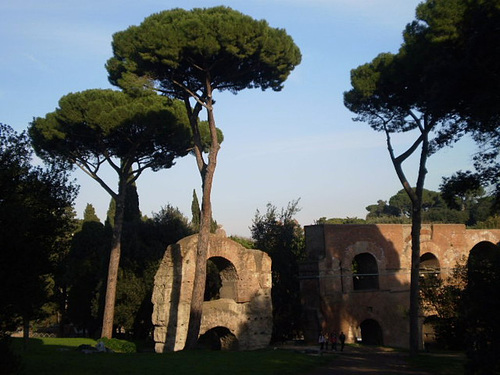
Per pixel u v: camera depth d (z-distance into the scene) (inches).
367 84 1077.8
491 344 605.6
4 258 586.2
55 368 755.4
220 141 1507.1
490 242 1631.4
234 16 962.7
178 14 1014.4
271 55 1015.0
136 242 1676.9
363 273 1496.1
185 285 1143.0
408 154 1074.7
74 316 1877.5
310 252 1427.2
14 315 622.2
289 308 1515.7
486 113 670.5
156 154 1406.3
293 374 784.9
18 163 671.8
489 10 675.4
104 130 1239.5
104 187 1359.5
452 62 700.7
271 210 1807.3
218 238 1216.2
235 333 1212.5
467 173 772.6
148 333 1680.6
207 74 1018.7
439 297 1288.1
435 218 3159.5
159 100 1306.6
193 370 756.6
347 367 887.1
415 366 902.4
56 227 720.3
